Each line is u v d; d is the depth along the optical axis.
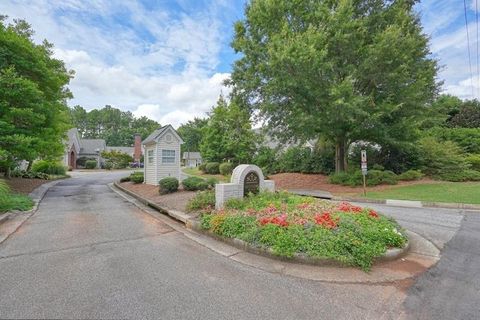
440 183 14.75
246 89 16.06
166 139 14.96
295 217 5.36
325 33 12.49
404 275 3.86
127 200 11.27
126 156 45.59
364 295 3.28
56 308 2.89
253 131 21.64
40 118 10.94
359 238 4.51
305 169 20.62
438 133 19.50
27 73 11.29
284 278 3.73
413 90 13.43
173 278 3.69
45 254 4.55
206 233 5.89
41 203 10.01
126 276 3.73
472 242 5.44
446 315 2.85
